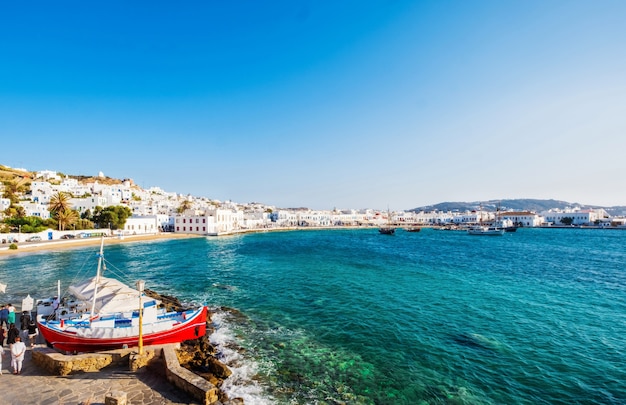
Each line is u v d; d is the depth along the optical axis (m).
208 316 26.09
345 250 77.38
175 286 37.66
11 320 18.83
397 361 18.52
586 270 49.62
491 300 31.11
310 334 22.47
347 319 25.50
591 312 27.53
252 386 15.57
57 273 46.84
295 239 118.44
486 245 94.69
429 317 26.02
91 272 47.38
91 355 14.99
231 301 30.91
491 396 15.21
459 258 63.22
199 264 54.84
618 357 19.12
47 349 15.71
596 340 21.55
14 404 11.94
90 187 179.88
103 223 110.00
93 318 18.67
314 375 16.86
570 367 17.95
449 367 17.89
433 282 39.22
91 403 12.11
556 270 49.34
